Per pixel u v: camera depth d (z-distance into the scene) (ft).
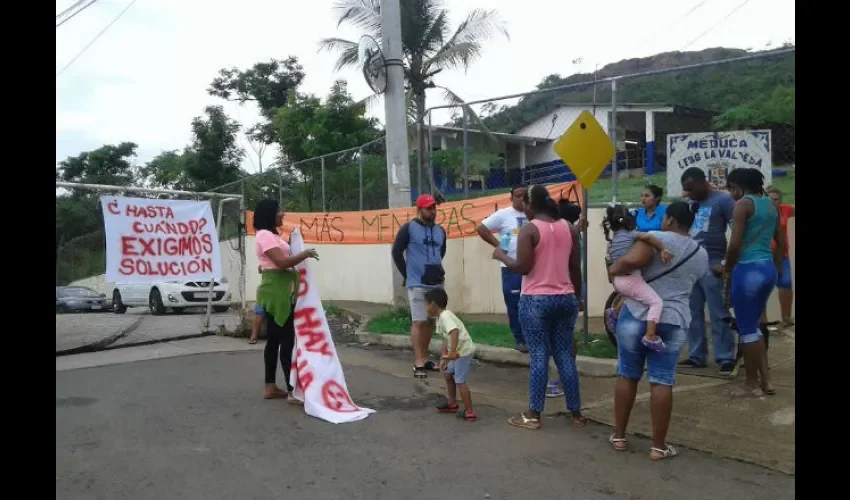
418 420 18.26
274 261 19.56
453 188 38.50
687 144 28.68
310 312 19.94
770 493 13.00
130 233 30.14
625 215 17.54
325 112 77.61
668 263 14.62
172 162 108.47
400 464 14.90
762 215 18.13
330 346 19.83
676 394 19.39
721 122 39.42
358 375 24.04
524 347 24.85
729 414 17.37
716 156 28.22
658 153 35.99
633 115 46.26
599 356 23.53
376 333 31.42
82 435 16.72
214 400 20.22
